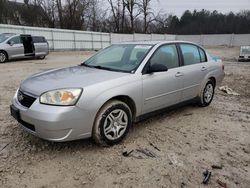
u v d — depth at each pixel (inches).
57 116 119.0
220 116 201.0
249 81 374.0
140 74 152.8
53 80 138.9
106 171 118.8
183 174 118.0
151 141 150.6
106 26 1852.9
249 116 203.5
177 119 190.4
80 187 107.7
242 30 2215.8
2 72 416.5
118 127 143.3
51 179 112.4
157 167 122.9
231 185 111.6
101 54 190.5
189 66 194.2
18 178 112.4
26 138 148.8
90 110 127.6
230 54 1056.8
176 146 145.4
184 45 197.5
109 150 137.9
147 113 162.2
